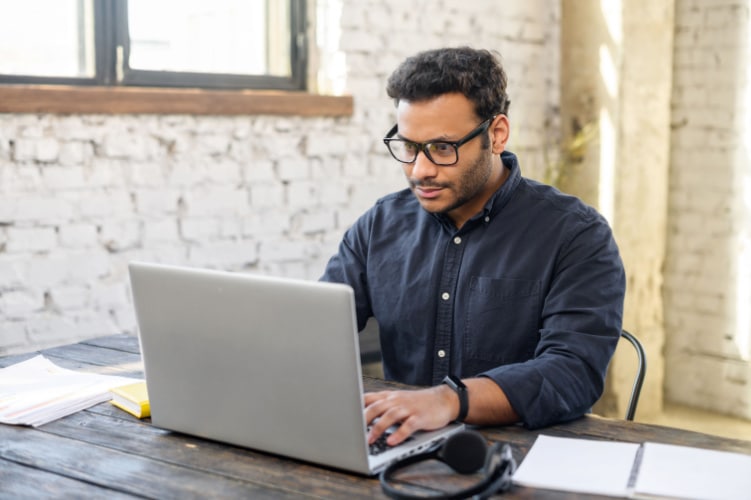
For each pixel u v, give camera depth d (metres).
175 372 1.41
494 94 1.66
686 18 3.74
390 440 1.32
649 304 3.81
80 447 1.41
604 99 3.73
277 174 3.21
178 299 1.37
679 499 1.14
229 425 1.38
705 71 3.70
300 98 3.19
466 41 3.66
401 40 3.46
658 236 3.81
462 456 1.25
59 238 2.76
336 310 1.21
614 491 1.18
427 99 1.63
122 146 2.86
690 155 3.77
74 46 2.87
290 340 1.26
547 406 1.47
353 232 2.01
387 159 3.49
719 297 3.72
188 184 3.01
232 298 1.31
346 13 3.31
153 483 1.26
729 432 3.53
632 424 1.49
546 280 1.74
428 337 1.83
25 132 2.67
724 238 3.69
